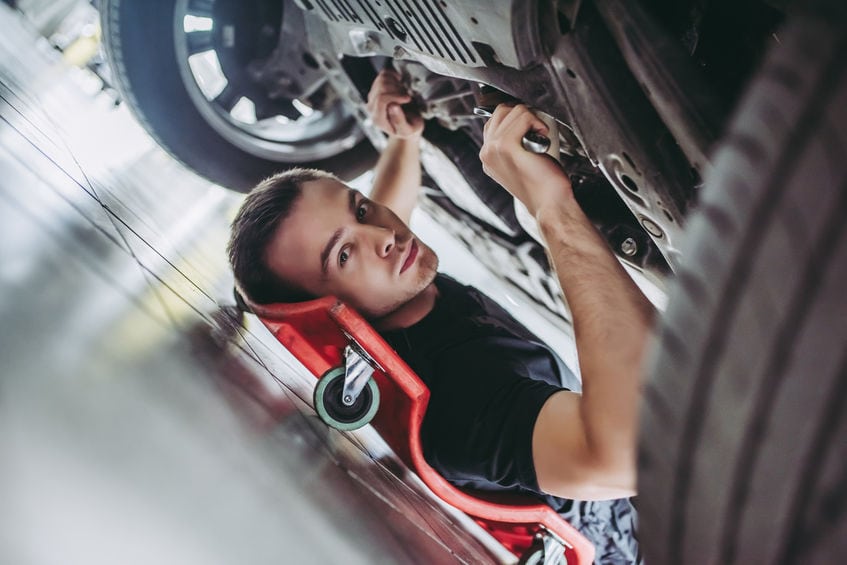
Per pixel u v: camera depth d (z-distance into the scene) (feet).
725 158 2.09
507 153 4.45
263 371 4.72
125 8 5.91
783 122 1.93
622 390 4.02
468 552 4.66
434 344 5.78
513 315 6.62
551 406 4.70
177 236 6.31
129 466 2.64
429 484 4.82
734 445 2.05
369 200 6.05
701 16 3.62
